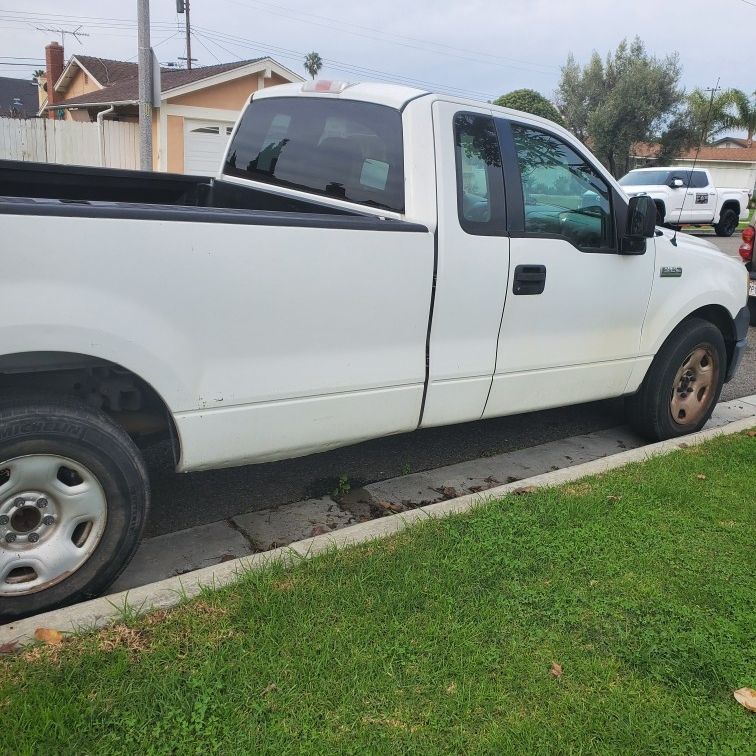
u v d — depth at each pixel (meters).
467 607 2.89
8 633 2.59
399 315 3.52
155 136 16.98
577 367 4.46
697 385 5.28
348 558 3.18
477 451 5.04
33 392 2.78
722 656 2.70
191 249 2.85
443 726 2.31
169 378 2.92
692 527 3.66
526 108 35.16
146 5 10.16
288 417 3.30
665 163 36.25
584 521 3.66
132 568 3.38
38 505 2.77
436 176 3.61
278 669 2.50
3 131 15.20
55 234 2.57
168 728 2.25
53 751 2.14
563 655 2.68
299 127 4.29
